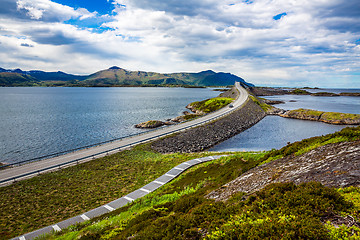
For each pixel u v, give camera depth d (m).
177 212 12.48
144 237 9.20
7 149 52.81
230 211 8.99
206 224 8.64
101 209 21.67
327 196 7.45
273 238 6.16
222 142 57.91
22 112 117.44
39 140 61.31
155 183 28.09
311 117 91.56
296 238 5.97
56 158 40.62
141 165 36.94
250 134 66.12
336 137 14.19
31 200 24.94
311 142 15.73
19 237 17.06
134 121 94.69
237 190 13.20
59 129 76.12
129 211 17.89
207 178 23.69
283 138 60.72
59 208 23.11
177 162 38.12
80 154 42.78
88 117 103.94
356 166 9.04
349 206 6.80
